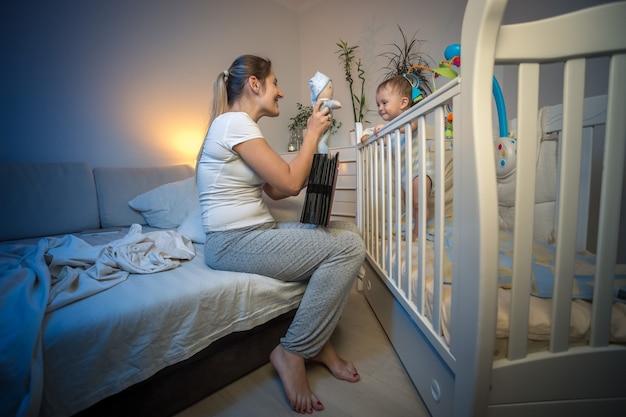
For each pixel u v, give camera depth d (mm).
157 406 788
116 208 1896
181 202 1896
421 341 834
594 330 570
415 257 1017
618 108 500
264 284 956
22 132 1724
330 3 2969
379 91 1514
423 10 2355
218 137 914
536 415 584
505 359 572
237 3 2688
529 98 506
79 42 1882
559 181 532
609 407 588
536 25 486
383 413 824
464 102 528
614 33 478
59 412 613
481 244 499
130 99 2115
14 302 686
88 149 1958
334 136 3086
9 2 1645
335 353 1001
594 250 1332
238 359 972
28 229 1596
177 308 781
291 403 847
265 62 1056
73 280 814
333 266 907
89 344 654
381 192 1146
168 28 2273
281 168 901
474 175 505
